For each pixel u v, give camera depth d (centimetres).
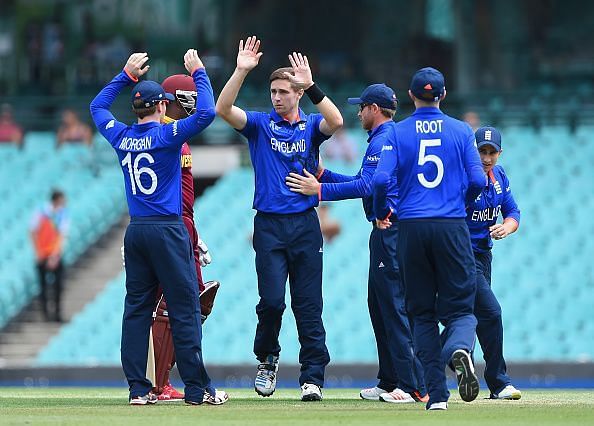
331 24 10450
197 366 2873
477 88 10125
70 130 8638
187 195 3109
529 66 10112
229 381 6188
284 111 3084
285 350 6412
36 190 8250
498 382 3162
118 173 8394
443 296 2677
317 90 3075
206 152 8356
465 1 10106
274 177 3072
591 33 10069
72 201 8056
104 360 6756
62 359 6762
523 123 9075
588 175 8056
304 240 3077
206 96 2817
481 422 2369
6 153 8619
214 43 10556
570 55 10088
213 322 6769
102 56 10281
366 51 10406
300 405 2931
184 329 2855
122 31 10481
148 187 2823
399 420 2417
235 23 10556
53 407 2862
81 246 7650
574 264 7175
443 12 10312
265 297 3064
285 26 10488
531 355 6462
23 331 6988
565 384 5803
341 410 2720
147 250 2831
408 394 3125
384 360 3253
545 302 6838
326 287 6956
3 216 8056
